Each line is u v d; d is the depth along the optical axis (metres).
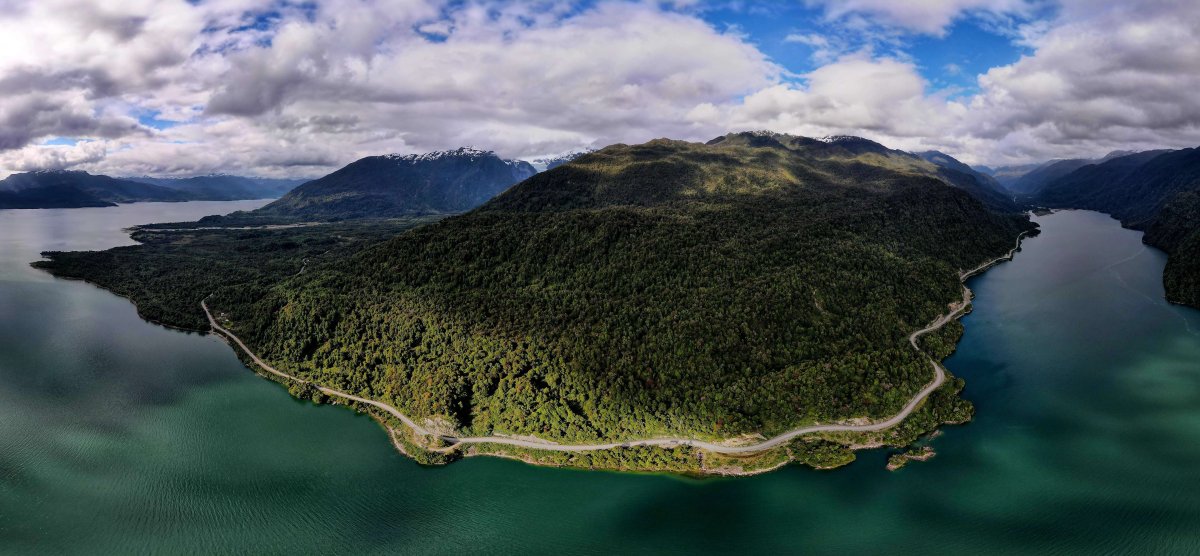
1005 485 171.25
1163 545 146.25
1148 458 181.50
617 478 179.75
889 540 152.00
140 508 165.25
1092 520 156.00
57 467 182.38
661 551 150.50
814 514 162.38
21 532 154.38
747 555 148.00
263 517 163.38
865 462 183.75
